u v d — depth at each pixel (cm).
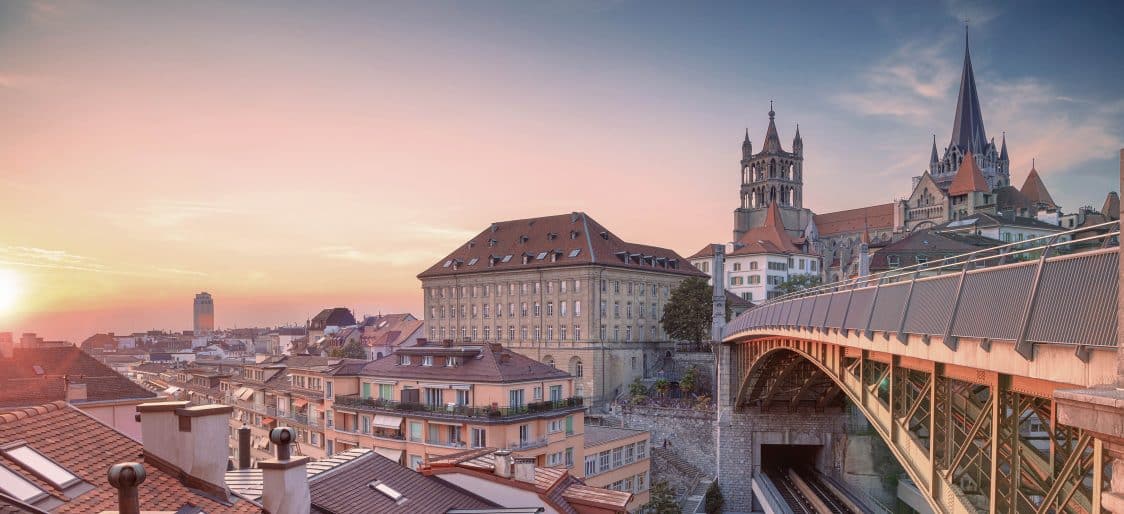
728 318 12900
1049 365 1634
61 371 4900
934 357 2233
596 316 12181
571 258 12462
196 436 1568
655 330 13412
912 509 6906
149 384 13375
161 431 1593
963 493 2211
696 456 9088
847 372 3528
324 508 2128
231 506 1566
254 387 9075
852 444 7450
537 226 13762
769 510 6556
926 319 2289
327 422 7250
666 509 6950
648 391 11600
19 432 1518
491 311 13475
